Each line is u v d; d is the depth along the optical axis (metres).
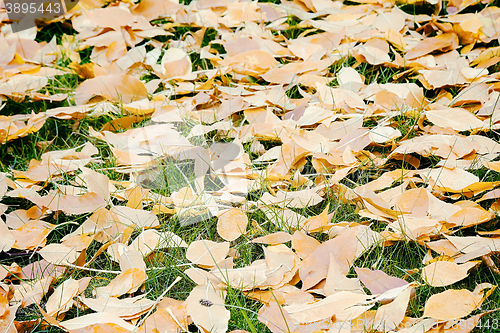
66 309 1.28
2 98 1.63
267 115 1.52
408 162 1.47
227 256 1.36
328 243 1.32
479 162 1.43
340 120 1.55
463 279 1.31
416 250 1.35
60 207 1.39
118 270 1.35
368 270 1.29
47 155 1.50
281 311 1.24
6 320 1.26
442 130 1.49
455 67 1.62
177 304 1.29
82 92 1.62
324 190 1.43
